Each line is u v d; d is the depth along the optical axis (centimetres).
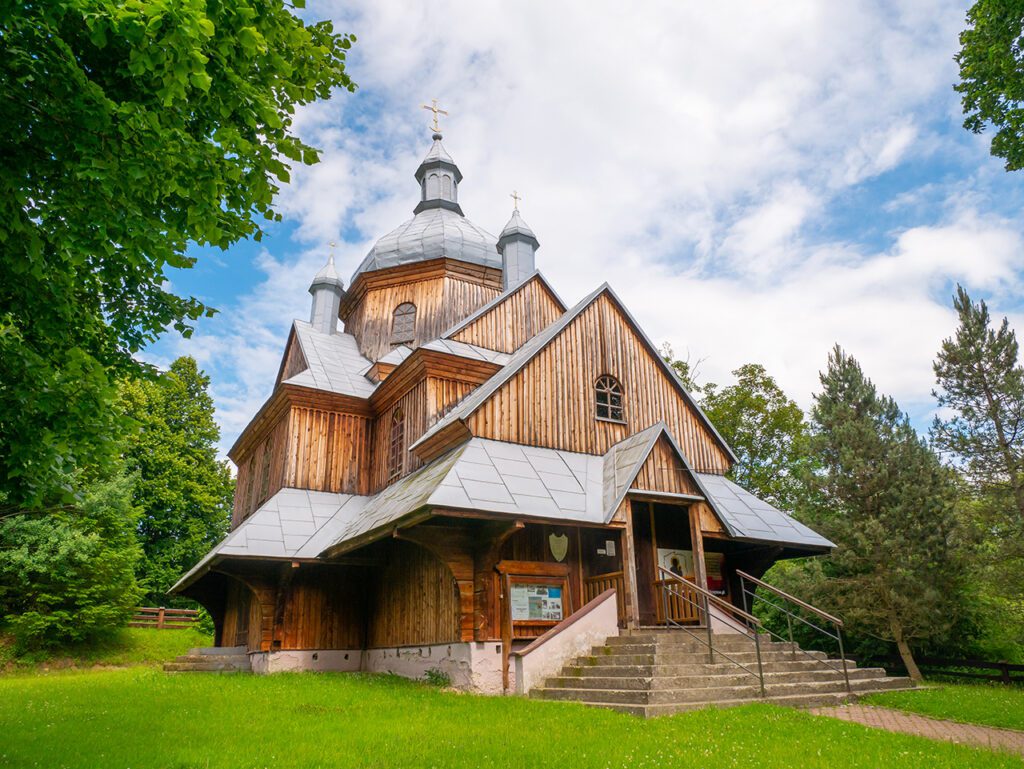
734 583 1745
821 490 2144
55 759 765
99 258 773
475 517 1283
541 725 924
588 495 1478
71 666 2467
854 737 865
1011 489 2052
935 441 2233
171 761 750
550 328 1834
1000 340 2158
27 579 2475
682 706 1026
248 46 677
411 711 1069
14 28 596
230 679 1534
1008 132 1141
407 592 1655
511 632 1357
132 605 2647
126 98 678
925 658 1909
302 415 2111
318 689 1331
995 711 1110
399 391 2038
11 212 639
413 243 2595
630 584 1382
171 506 4019
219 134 696
